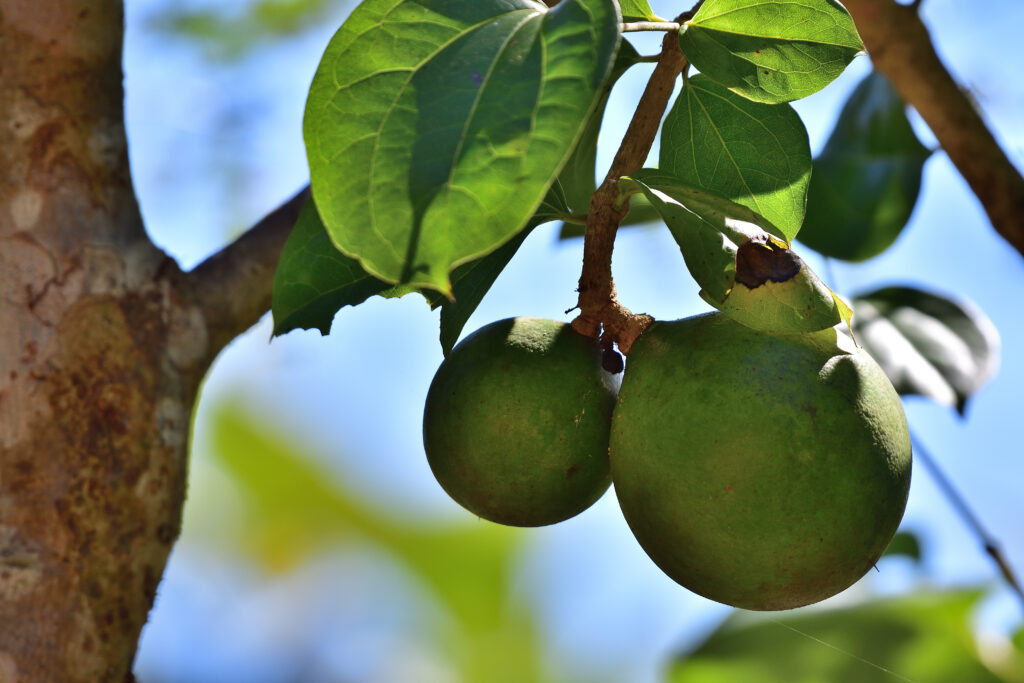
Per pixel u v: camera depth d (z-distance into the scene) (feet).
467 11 3.01
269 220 3.38
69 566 3.15
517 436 3.35
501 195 2.94
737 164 3.43
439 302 3.38
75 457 3.16
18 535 3.14
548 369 3.36
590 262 3.31
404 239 2.95
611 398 3.38
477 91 2.98
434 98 2.98
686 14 3.24
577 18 2.98
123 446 3.19
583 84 2.95
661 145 3.44
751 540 3.17
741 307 3.14
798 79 3.19
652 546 3.23
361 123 2.99
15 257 3.19
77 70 3.24
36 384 3.17
